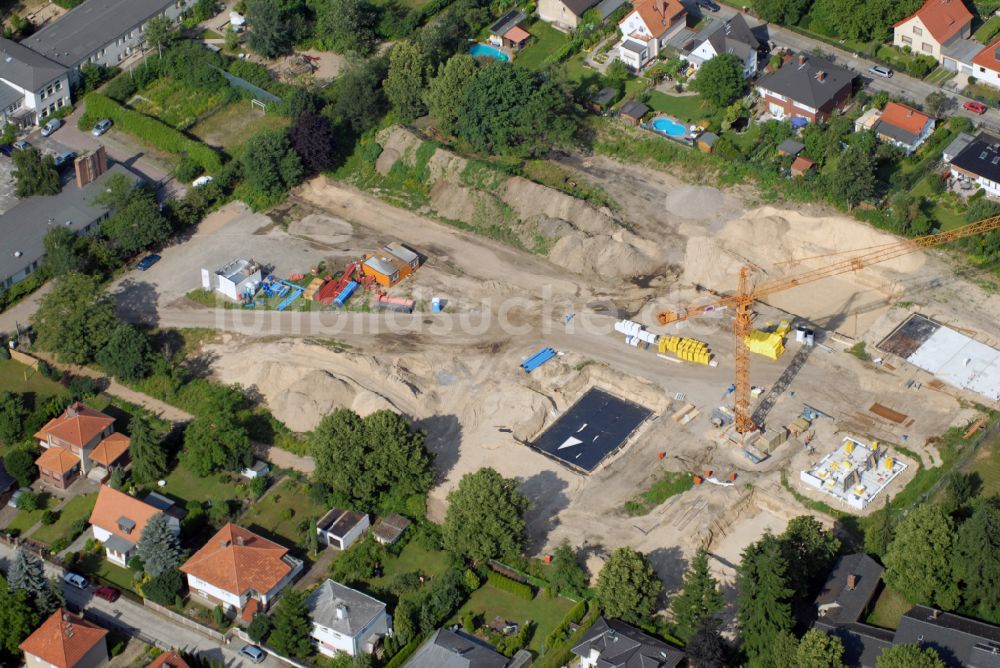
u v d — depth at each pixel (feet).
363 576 622.13
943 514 589.32
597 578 602.44
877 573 595.47
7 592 604.08
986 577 567.59
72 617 598.75
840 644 550.77
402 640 588.50
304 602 593.01
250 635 594.24
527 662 583.58
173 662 577.02
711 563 625.82
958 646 552.82
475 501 612.29
